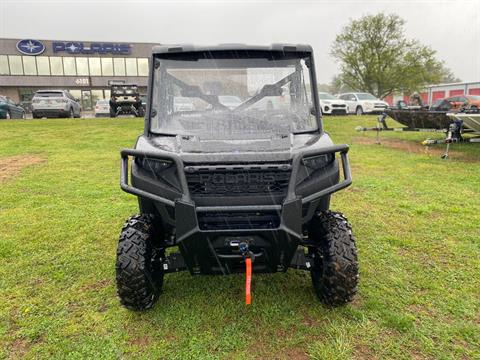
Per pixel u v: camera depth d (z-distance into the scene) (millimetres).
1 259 4332
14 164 9414
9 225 5355
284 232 2822
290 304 3410
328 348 2863
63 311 3365
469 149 11461
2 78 45188
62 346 2938
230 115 3594
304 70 3686
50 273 4027
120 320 3229
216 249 2934
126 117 23219
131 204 6281
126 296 3133
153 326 3150
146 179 3107
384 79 43438
